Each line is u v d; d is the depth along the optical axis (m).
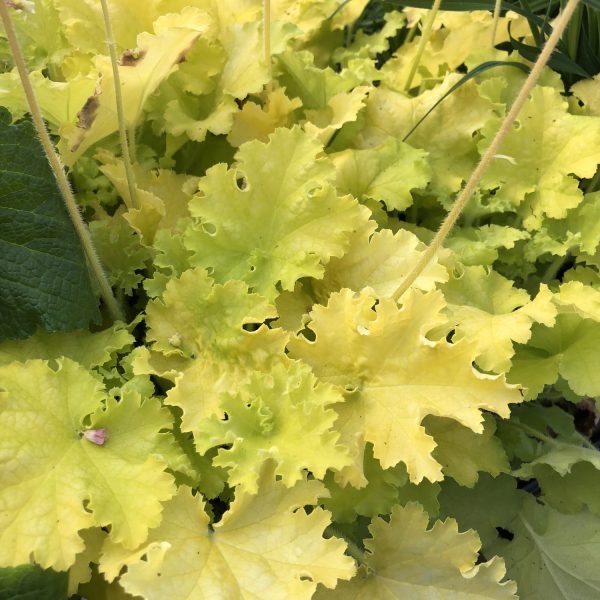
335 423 0.31
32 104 0.27
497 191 0.43
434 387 0.31
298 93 0.45
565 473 0.37
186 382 0.32
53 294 0.32
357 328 0.31
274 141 0.35
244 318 0.32
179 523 0.27
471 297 0.37
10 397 0.28
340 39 0.55
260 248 0.35
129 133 0.39
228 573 0.27
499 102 0.44
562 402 0.48
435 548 0.31
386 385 0.32
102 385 0.29
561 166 0.42
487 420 0.37
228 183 0.35
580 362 0.36
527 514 0.40
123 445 0.29
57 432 0.28
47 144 0.28
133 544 0.26
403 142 0.42
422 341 0.30
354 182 0.40
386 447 0.30
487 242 0.40
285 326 0.35
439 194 0.43
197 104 0.43
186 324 0.34
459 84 0.42
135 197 0.37
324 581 0.26
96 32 0.41
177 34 0.34
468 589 0.31
